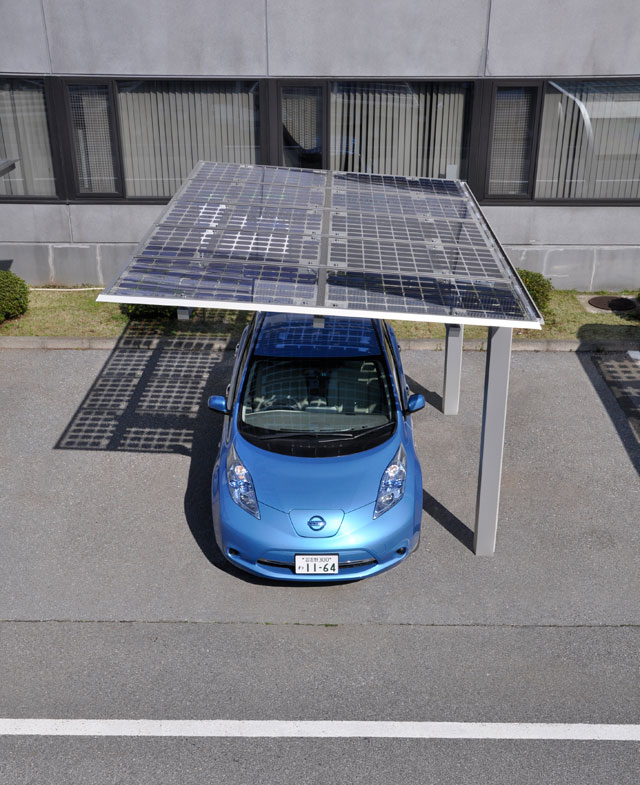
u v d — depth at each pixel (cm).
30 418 888
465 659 559
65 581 637
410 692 529
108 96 1180
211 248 632
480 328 1126
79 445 836
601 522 714
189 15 1125
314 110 1191
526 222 1230
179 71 1156
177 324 1127
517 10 1116
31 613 602
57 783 462
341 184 868
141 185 1239
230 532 616
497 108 1184
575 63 1141
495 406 618
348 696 525
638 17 1115
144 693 527
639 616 602
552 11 1115
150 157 1223
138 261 595
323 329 759
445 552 674
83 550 674
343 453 655
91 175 1226
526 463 805
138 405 920
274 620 596
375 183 886
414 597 621
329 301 546
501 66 1146
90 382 972
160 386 965
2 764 475
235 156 1226
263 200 779
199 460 812
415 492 644
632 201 1208
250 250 636
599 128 1192
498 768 473
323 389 696
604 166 1212
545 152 1209
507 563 661
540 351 1061
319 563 600
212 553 673
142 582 636
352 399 692
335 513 609
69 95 1178
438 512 729
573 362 1029
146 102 1195
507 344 601
